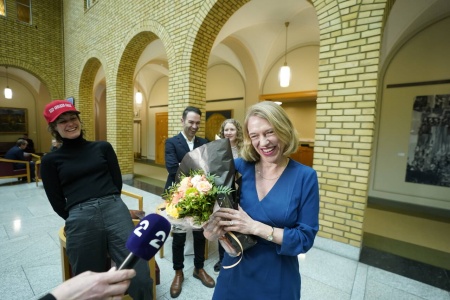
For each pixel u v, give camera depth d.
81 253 1.48
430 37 4.47
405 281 2.27
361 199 2.62
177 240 2.05
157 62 8.52
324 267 2.49
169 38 4.70
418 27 4.52
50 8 8.96
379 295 2.07
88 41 7.50
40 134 12.37
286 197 0.95
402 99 4.85
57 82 9.27
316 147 2.89
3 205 4.30
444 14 4.27
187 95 4.42
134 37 5.64
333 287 2.17
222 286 1.08
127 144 6.71
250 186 1.03
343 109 2.69
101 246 1.54
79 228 1.49
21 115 11.75
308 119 7.94
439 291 2.13
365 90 2.54
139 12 5.39
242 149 1.08
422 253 2.87
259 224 0.89
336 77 2.72
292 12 5.04
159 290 2.11
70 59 8.77
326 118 2.81
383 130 5.11
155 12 4.98
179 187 0.92
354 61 2.59
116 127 6.45
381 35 2.46
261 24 5.62
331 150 2.79
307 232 0.90
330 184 2.81
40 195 4.97
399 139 4.93
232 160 0.97
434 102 4.52
